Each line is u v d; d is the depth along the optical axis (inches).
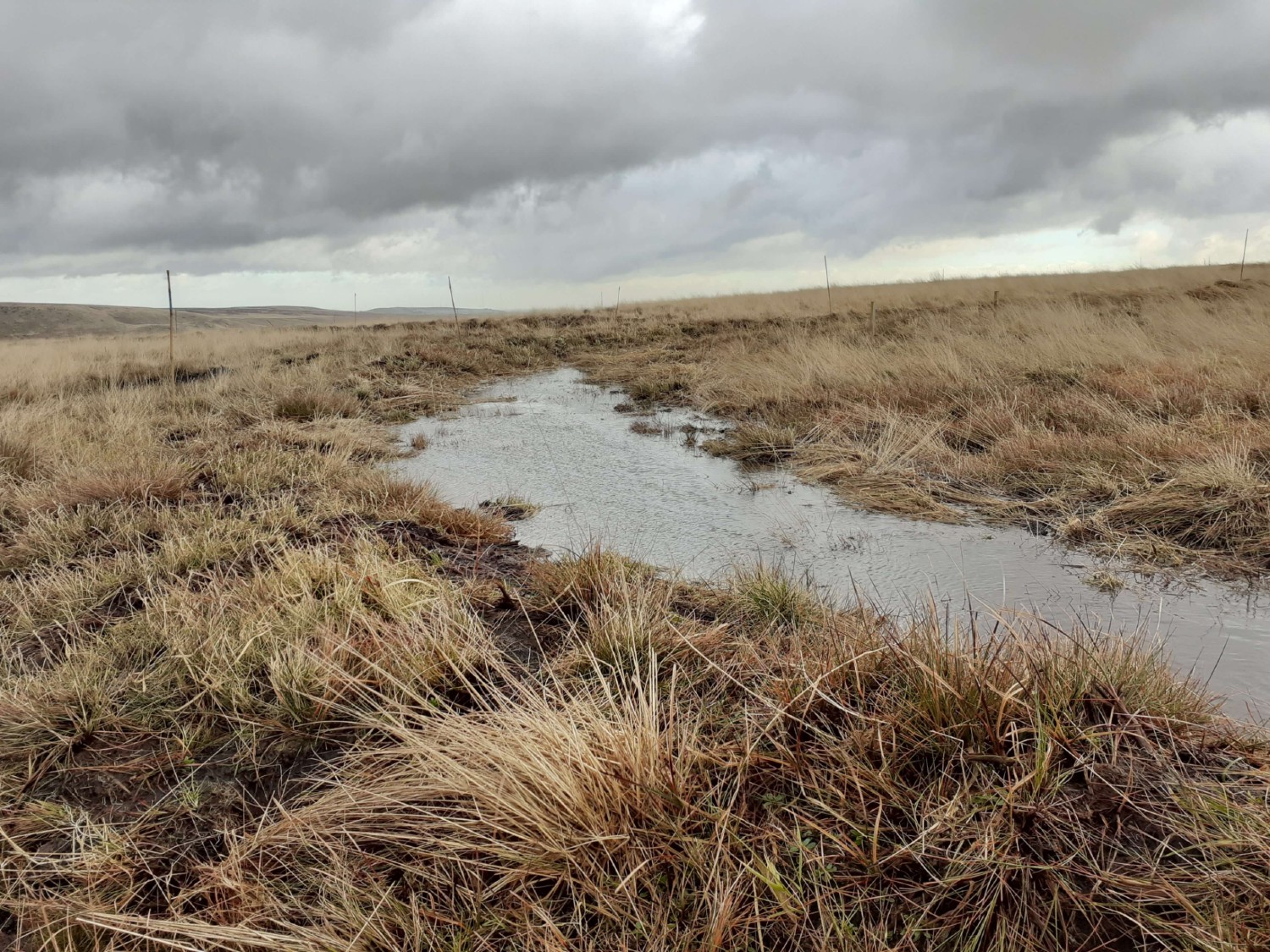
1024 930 72.9
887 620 136.7
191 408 424.2
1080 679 101.1
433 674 120.0
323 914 77.5
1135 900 72.9
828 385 410.6
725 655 129.1
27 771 101.8
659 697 111.7
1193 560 176.1
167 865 87.8
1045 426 293.0
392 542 193.0
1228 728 100.3
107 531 200.2
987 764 89.8
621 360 648.4
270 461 278.2
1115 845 78.5
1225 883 72.9
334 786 99.4
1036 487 233.8
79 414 377.1
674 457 316.8
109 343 918.4
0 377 503.5
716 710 109.6
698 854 79.8
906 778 91.8
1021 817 80.5
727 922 72.1
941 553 191.9
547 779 86.0
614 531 219.8
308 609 138.1
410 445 365.1
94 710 112.8
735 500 248.4
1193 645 135.6
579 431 386.0
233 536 190.5
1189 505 195.9
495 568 184.4
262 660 124.0
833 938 72.7
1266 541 175.2
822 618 144.6
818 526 218.5
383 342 756.6
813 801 86.1
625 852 81.6
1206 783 84.4
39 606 152.7
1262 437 230.8
